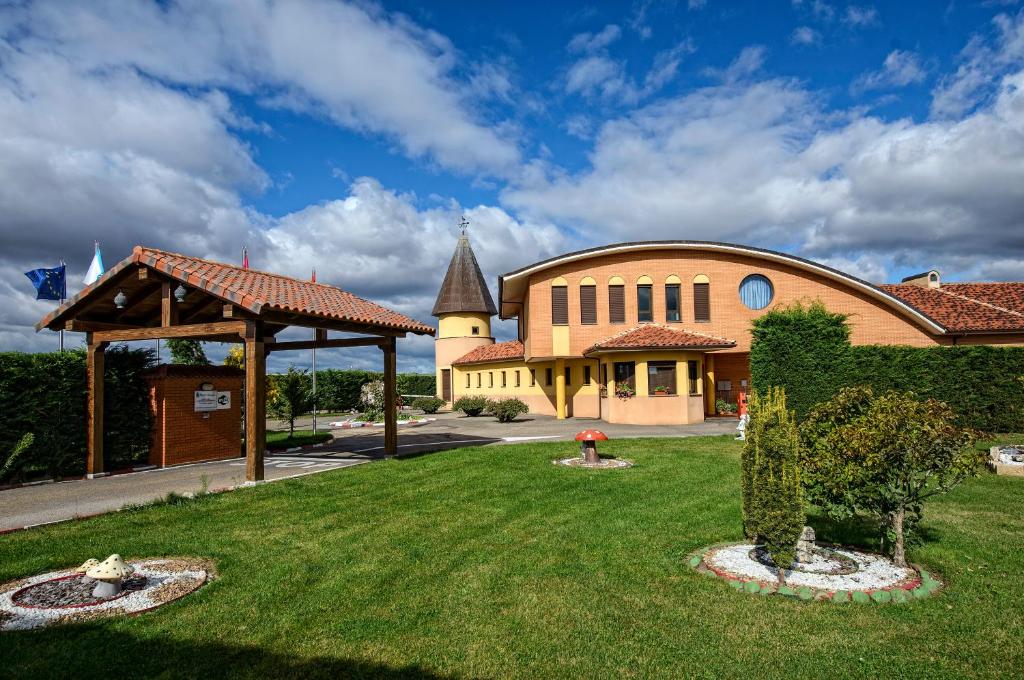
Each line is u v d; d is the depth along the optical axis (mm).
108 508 9781
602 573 6543
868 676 4418
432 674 4504
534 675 4484
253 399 11805
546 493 10555
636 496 10234
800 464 6590
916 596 5770
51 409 12820
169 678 4441
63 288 16578
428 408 40156
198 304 14852
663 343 24984
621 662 4656
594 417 31875
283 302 12523
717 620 5352
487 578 6430
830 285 28078
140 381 14789
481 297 46438
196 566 6898
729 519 8672
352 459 15469
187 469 14398
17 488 11891
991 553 7031
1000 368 19047
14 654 4742
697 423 25328
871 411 6512
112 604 5730
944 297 29969
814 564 6703
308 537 7965
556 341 28422
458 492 10695
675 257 28500
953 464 6262
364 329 15250
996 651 4730
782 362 19625
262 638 5059
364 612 5582
